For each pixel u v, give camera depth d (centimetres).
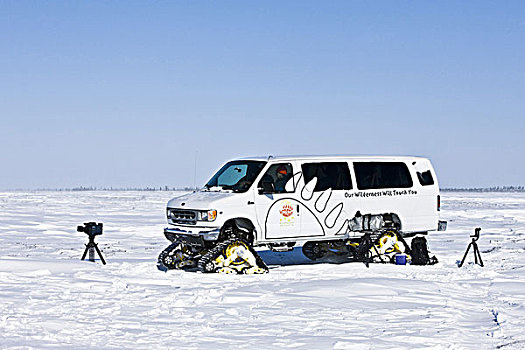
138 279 1015
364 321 722
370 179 1262
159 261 1160
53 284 950
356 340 630
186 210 1151
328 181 1221
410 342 626
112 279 1009
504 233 2134
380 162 1283
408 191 1294
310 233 1192
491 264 1273
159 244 1694
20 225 2328
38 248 1528
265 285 955
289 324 702
